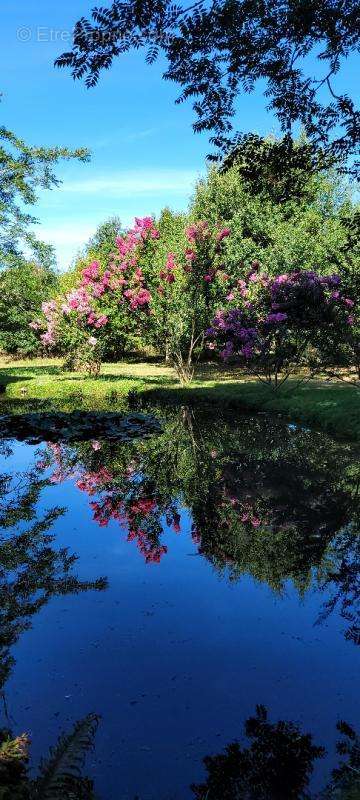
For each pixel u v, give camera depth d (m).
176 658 2.62
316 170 7.05
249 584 3.49
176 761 1.94
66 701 2.28
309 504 5.12
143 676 2.47
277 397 11.30
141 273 14.81
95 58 5.03
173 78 5.84
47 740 2.01
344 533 4.38
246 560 3.90
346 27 5.54
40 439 8.38
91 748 2.01
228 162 6.86
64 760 1.61
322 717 2.18
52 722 2.13
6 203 19.16
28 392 13.80
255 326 11.84
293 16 5.27
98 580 3.56
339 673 2.50
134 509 5.11
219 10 5.16
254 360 12.47
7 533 4.48
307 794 1.77
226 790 1.80
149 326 15.05
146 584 3.50
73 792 1.70
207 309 14.16
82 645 2.74
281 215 18.70
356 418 8.51
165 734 2.08
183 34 5.32
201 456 7.16
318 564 3.80
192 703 2.27
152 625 2.96
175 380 15.34
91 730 1.77
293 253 16.34
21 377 16.42
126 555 4.00
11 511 5.07
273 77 5.97
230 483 5.91
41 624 2.97
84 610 3.13
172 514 4.95
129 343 22.41
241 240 18.47
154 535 4.42
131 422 9.49
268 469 6.44
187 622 2.99
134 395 13.24
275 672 2.51
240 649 2.71
